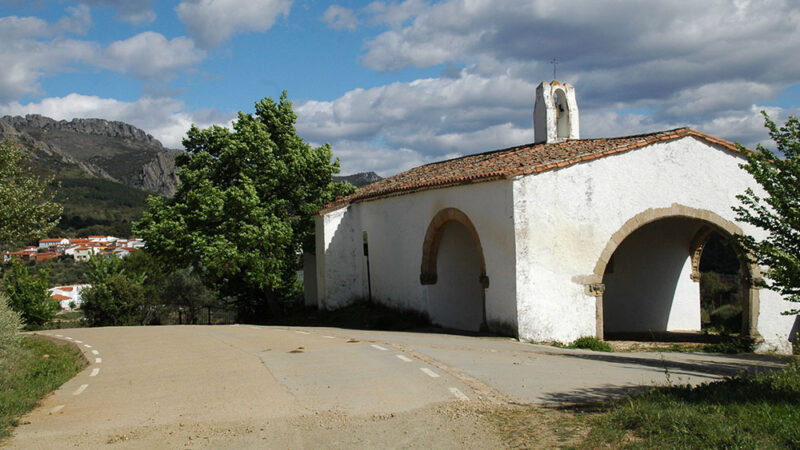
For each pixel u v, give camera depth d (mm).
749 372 11133
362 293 24797
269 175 26219
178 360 12094
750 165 9539
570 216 16531
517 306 15758
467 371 9766
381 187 24359
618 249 22844
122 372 11078
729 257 36875
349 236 24750
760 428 5895
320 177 27594
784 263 8773
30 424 7328
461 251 21125
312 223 27062
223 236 24531
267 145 26234
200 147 27281
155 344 15250
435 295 20328
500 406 7422
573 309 16422
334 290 24312
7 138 14438
